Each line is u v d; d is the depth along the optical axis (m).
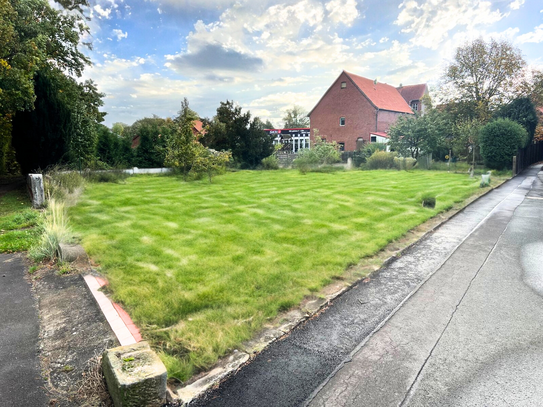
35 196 10.39
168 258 5.89
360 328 3.82
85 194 13.00
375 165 26.92
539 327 3.84
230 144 28.03
